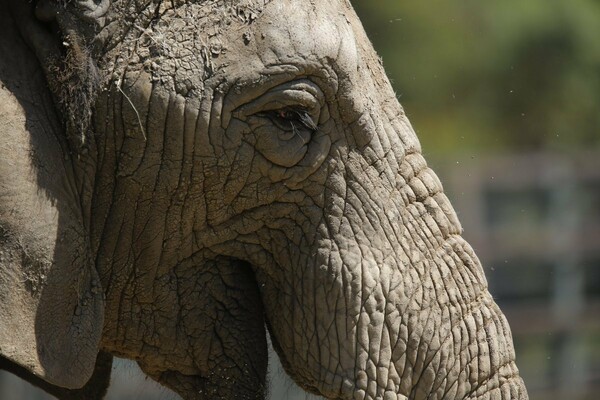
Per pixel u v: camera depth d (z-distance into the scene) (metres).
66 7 7.93
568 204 27.34
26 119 7.79
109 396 15.06
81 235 7.96
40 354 7.66
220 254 8.54
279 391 12.54
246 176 8.26
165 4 8.06
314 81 8.20
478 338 8.62
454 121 31.81
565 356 25.83
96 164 8.13
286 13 8.16
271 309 8.62
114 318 8.57
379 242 8.45
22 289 7.60
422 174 8.69
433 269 8.57
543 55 32.22
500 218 27.45
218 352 8.71
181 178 8.20
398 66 31.19
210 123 8.10
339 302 8.38
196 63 8.06
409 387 8.45
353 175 8.41
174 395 9.70
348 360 8.38
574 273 26.47
